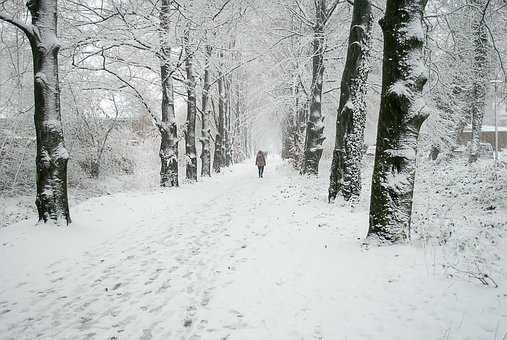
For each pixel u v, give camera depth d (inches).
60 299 202.1
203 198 568.4
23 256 257.9
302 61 692.7
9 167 705.6
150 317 182.4
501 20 510.0
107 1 534.3
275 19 735.1
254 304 193.0
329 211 395.5
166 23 566.6
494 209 361.4
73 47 493.7
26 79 608.7
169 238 327.3
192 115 780.6
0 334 165.9
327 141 1119.0
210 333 166.4
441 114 703.7
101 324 175.6
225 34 703.1
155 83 631.8
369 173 753.0
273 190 613.0
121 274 239.1
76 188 770.8
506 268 202.1
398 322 163.2
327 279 215.9
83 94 732.0
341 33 649.6
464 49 537.3
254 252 279.7
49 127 311.3
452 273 200.1
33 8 309.3
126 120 931.3
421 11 247.8
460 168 693.9
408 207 254.5
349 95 430.6
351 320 169.2
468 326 153.1
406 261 222.8
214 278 230.8
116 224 370.3
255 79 1291.8
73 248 286.2
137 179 907.4
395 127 251.0
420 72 245.0
